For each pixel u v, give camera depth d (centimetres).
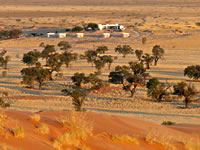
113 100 11062
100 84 13175
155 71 17950
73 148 1573
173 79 15525
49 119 2078
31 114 2147
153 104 10444
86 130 1806
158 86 11462
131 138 1827
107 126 2072
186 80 15188
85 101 10806
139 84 13012
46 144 1547
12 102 10038
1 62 18588
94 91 12888
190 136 2291
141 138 1925
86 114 2273
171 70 18300
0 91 12550
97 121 2136
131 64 13425
